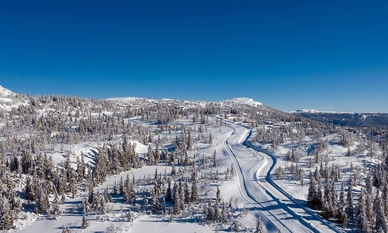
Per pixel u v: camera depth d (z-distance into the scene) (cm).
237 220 8000
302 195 9812
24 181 9894
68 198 9656
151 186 10731
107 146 15088
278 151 17325
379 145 18712
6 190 8462
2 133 18325
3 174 8950
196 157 16775
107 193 9131
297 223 7556
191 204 9081
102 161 11956
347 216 7556
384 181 10506
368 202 7556
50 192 9538
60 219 8050
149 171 13575
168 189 9544
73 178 10369
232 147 19088
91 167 12656
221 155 16862
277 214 8212
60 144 15550
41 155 10800
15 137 15850
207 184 10975
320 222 7588
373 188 10319
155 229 7469
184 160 14838
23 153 10844
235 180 11769
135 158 14400
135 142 17838
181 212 8500
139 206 8625
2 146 13625
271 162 14950
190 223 7850
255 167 13600
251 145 19950
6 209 7444
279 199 9244
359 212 7056
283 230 7300
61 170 11306
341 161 14925
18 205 8112
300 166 13925
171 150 18325
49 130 19025
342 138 18712
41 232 7325
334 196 7838
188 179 11656
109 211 8456
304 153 16775
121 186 9975
